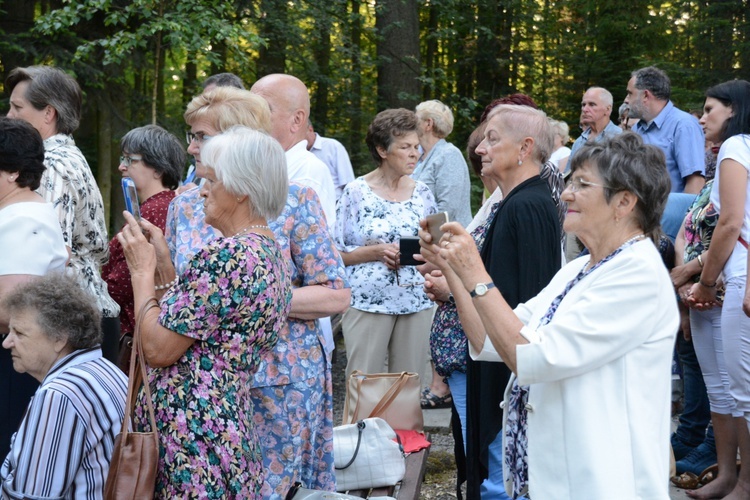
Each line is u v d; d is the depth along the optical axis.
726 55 14.52
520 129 3.04
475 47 16.89
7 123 3.03
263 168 2.23
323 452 2.87
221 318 2.12
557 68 16.95
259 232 2.27
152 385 2.18
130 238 2.27
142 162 4.04
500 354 2.16
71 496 2.47
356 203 4.50
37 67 3.50
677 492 4.01
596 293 2.09
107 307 3.60
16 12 10.77
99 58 10.67
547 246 2.90
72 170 3.37
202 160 2.26
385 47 13.97
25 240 2.96
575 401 2.08
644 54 15.48
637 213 2.17
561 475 2.11
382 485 3.50
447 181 5.50
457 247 2.17
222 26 9.77
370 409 3.97
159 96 13.06
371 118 13.84
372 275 4.42
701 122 3.73
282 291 2.27
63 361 2.61
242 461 2.15
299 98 3.14
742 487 3.71
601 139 2.21
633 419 2.05
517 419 2.38
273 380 2.65
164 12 10.13
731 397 3.78
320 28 12.49
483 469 3.03
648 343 2.08
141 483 2.07
